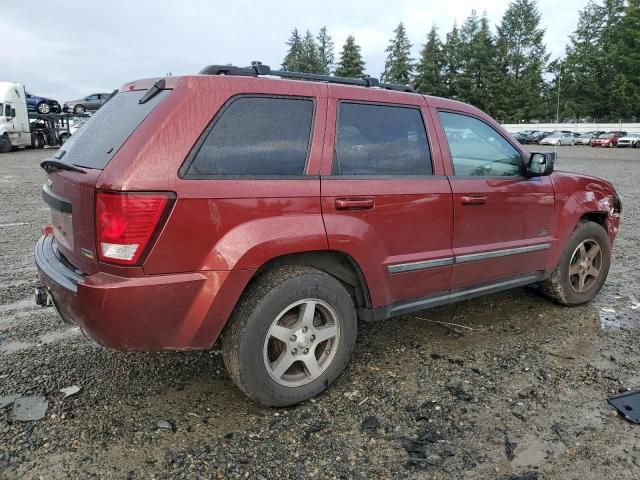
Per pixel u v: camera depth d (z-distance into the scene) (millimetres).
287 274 2820
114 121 2832
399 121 3338
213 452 2506
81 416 2789
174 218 2457
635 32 63938
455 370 3379
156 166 2434
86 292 2428
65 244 2920
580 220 4594
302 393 2928
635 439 2643
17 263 5809
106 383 3160
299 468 2400
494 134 3871
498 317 4348
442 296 3600
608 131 49562
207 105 2611
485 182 3688
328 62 87688
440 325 4164
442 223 3441
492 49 70500
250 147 2715
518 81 70375
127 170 2389
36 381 3158
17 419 2742
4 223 8156
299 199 2795
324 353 3072
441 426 2746
